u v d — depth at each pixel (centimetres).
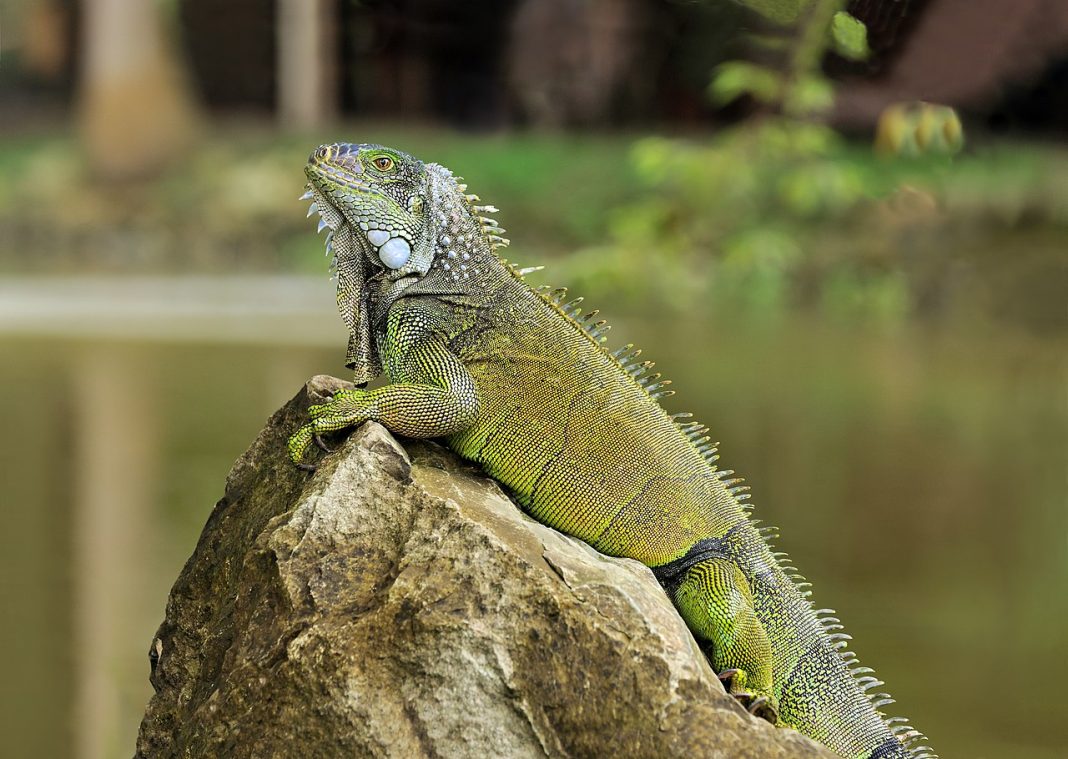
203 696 635
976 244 2784
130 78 3681
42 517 1321
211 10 4334
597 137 3862
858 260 2725
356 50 4203
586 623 588
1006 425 1822
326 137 3903
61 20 4575
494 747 582
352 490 634
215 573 699
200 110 4206
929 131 848
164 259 3338
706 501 715
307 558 622
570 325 723
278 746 593
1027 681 986
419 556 610
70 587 1138
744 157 1135
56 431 1652
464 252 706
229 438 1628
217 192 3562
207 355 2161
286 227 3428
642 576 664
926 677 1008
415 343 691
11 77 4650
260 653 607
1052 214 2777
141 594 1135
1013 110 2527
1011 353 2378
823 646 719
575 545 675
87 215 3500
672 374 2117
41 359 2108
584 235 3241
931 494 1472
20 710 939
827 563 1252
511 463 696
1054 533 1336
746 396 1969
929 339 2511
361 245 698
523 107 4134
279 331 2412
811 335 2523
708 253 1295
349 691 587
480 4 4044
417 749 584
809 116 1266
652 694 578
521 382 698
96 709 948
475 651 585
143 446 1582
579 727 580
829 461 1606
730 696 590
